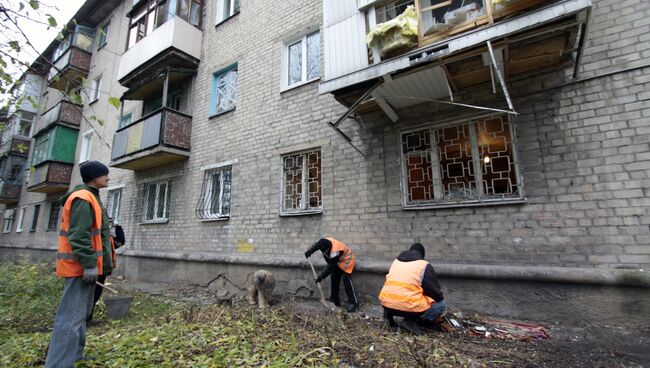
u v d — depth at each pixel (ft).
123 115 38.42
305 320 13.33
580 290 11.84
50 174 42.60
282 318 13.93
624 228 11.64
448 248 14.85
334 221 18.74
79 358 8.50
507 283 13.14
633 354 9.64
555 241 12.68
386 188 17.17
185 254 25.70
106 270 10.90
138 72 31.50
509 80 14.49
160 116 27.35
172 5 29.94
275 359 9.47
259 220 22.35
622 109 12.31
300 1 23.72
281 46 24.21
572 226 12.48
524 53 12.75
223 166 25.66
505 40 11.62
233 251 23.24
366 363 9.29
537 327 11.74
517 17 11.05
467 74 14.21
